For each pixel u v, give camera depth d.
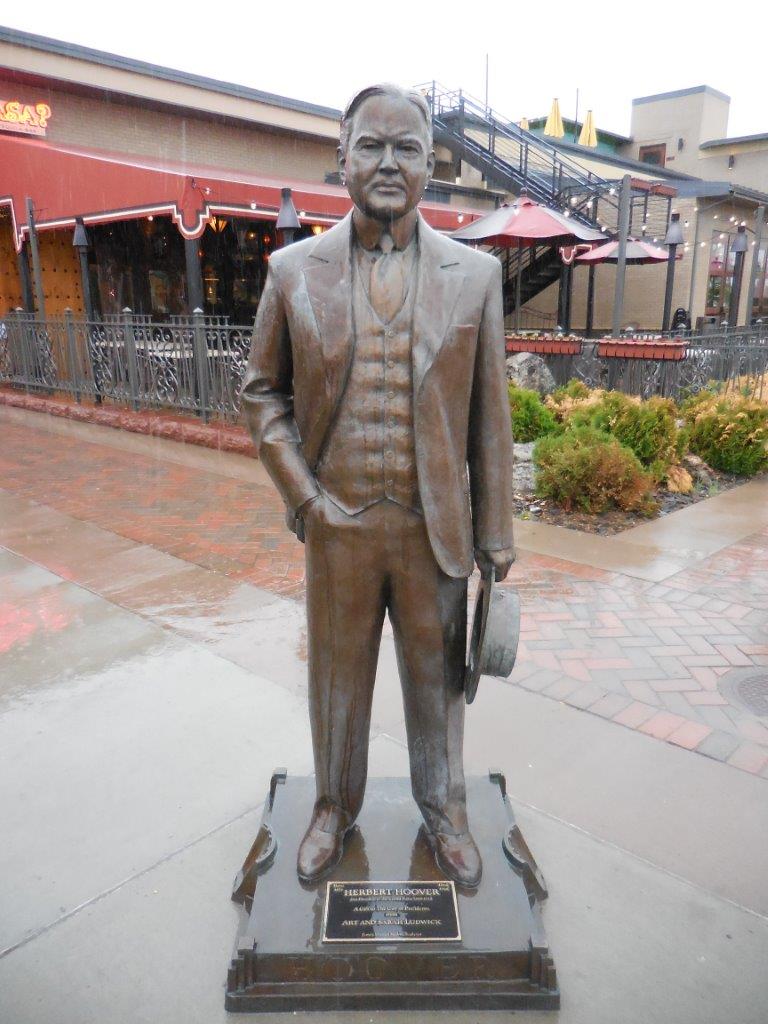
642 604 4.77
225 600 4.83
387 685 3.75
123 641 4.23
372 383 1.94
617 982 2.08
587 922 2.28
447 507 1.99
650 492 7.05
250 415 2.10
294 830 2.44
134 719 3.44
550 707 3.54
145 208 10.77
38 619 4.54
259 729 3.36
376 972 2.02
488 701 3.60
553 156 18.95
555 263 19.50
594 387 10.11
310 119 18.06
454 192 19.22
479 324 1.98
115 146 15.65
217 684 3.76
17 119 14.04
